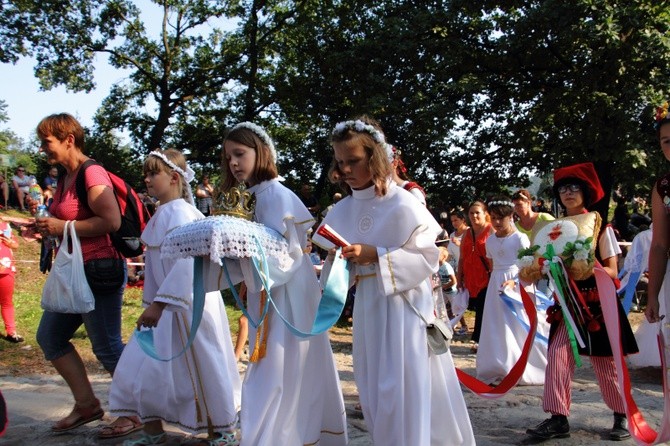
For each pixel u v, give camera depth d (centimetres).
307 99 2311
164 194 448
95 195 441
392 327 353
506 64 1931
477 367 654
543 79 1939
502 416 511
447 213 1423
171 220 432
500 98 2034
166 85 2641
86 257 444
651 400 553
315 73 2272
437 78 1934
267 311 372
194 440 434
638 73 1680
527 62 1911
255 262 356
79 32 2503
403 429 340
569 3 1641
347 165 362
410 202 361
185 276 390
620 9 1595
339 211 385
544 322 652
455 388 370
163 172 446
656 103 1584
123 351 432
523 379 630
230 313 1062
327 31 2328
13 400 558
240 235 348
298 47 2434
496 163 2291
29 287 1197
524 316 638
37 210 462
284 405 362
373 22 2139
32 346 815
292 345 370
